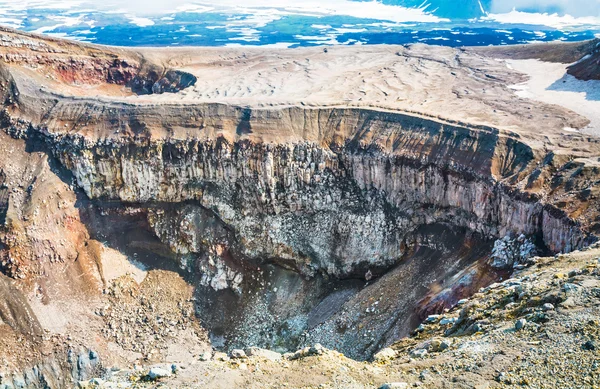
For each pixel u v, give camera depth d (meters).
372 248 57.75
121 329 57.09
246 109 64.00
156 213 64.06
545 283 28.09
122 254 63.12
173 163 63.03
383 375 22.75
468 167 53.09
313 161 60.88
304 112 63.53
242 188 61.94
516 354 21.77
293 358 25.69
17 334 55.19
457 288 48.50
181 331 57.47
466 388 20.06
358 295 55.66
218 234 62.12
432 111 61.44
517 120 58.50
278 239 60.47
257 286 60.25
